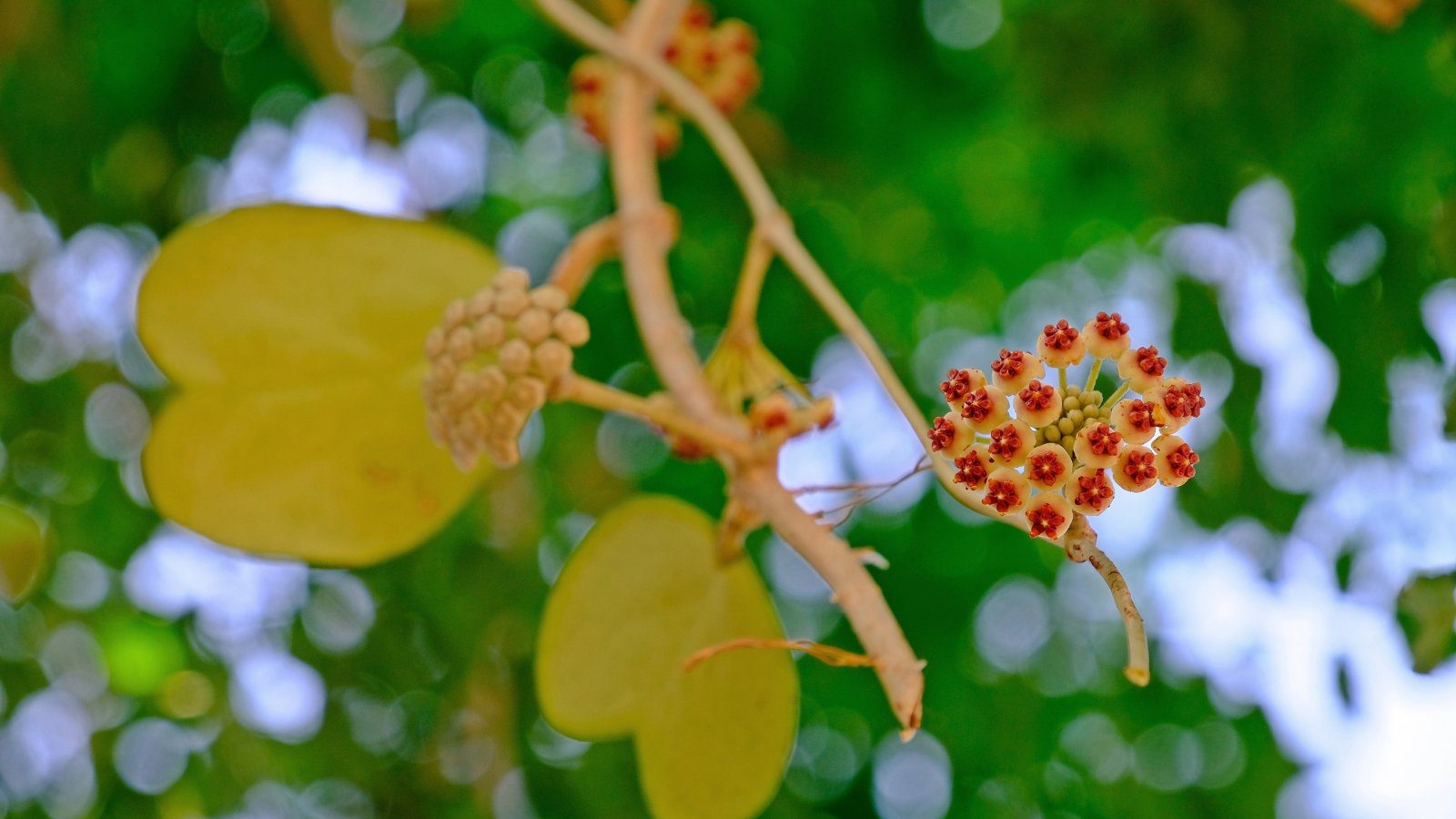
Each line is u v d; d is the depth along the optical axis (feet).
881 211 7.68
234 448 3.51
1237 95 5.88
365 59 7.50
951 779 7.25
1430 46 5.61
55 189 6.97
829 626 7.21
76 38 6.77
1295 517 6.33
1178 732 7.20
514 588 7.02
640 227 3.55
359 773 7.00
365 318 3.55
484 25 7.48
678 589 3.59
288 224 3.54
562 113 7.66
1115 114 6.11
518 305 3.40
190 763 6.98
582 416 7.38
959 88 7.35
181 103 7.29
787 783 7.15
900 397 3.38
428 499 3.54
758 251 3.57
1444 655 3.72
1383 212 5.94
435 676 7.13
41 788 7.01
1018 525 3.23
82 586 7.28
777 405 3.38
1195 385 3.18
